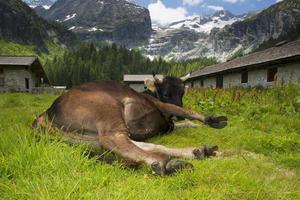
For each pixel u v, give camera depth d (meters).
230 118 2.64
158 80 2.21
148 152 1.23
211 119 1.90
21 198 0.92
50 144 1.24
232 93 4.13
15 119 2.43
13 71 12.98
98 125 1.37
